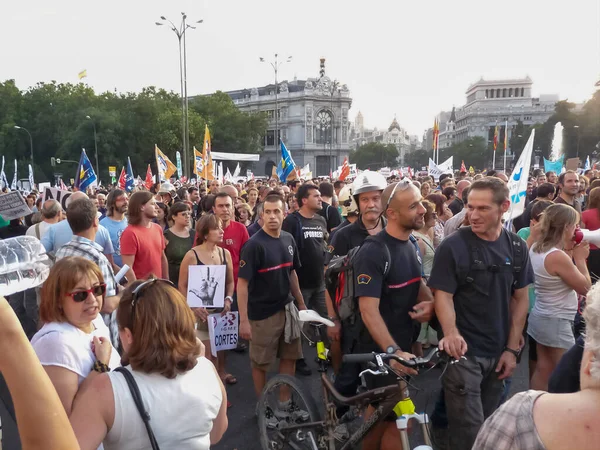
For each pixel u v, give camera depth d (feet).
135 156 213.25
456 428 9.46
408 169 114.01
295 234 17.60
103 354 7.73
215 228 15.70
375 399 8.84
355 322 10.11
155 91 240.73
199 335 15.58
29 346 3.18
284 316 14.11
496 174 30.96
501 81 430.20
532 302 13.52
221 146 252.01
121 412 5.78
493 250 9.45
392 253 9.68
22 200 18.37
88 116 198.80
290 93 313.94
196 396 6.27
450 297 9.35
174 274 19.04
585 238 12.00
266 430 11.85
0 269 4.77
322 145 316.81
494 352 9.55
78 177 43.78
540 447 3.96
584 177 34.71
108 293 11.12
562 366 7.11
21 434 3.12
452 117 532.32
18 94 240.73
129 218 16.02
